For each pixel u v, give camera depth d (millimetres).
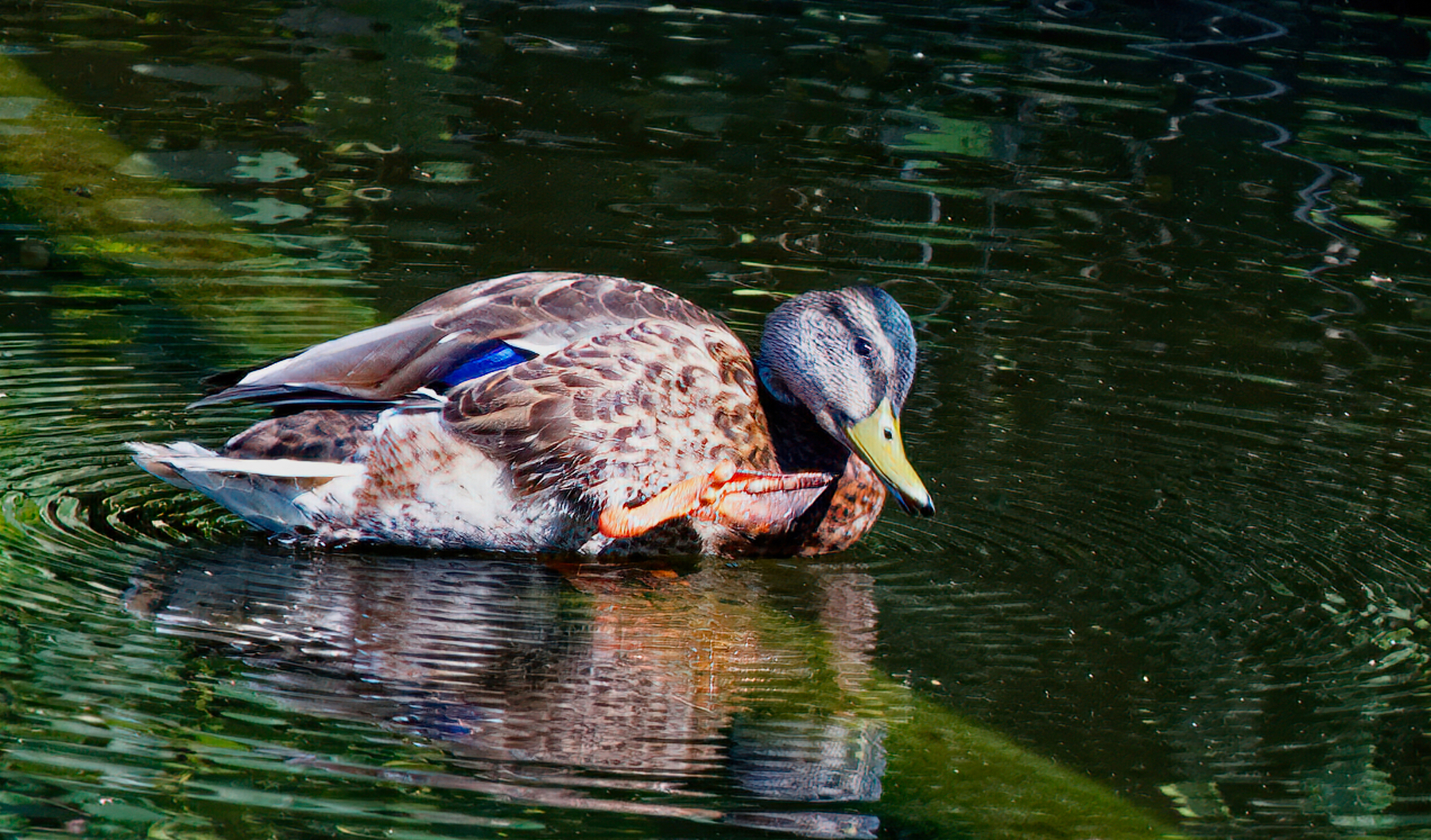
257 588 8898
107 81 18344
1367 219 16594
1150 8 24234
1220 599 9352
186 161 16234
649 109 18734
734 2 23781
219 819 6441
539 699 7781
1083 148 18297
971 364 12836
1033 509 10523
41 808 6410
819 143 17922
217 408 11336
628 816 6688
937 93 19859
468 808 6668
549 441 9477
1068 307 14141
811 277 14312
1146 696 8141
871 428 10086
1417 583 9594
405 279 13812
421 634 8461
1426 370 13148
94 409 11125
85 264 13781
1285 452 11508
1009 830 6812
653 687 8023
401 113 18109
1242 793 7195
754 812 6805
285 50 20062
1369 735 7746
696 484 9797
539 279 10273
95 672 7637
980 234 15703
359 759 7035
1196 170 17781
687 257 14578
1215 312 14180
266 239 14500
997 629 8945
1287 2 24438
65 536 9297
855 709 7883
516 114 18297
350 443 9430
